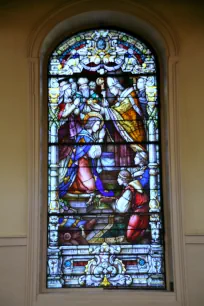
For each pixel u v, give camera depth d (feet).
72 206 19.63
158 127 20.33
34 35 20.10
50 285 18.93
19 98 19.52
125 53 21.18
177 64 19.85
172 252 18.58
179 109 19.43
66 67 21.01
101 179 19.88
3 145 19.08
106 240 19.35
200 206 18.65
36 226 18.60
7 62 19.81
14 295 17.95
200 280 18.06
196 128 19.27
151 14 20.36
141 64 21.02
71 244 19.30
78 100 20.63
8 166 18.95
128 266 19.11
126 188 19.77
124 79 20.89
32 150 19.10
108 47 21.26
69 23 20.84
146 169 19.94
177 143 19.17
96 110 20.56
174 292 18.21
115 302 18.10
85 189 19.77
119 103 20.63
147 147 20.13
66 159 20.03
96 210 19.61
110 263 19.13
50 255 19.19
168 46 20.02
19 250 18.33
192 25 20.22
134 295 18.26
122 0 20.43
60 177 19.86
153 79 20.83
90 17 20.84
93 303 18.10
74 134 20.29
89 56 21.17
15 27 20.17
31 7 20.43
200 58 19.88
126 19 20.80
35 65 19.83
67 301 18.10
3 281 18.06
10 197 18.74
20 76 19.70
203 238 18.35
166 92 20.07
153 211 19.54
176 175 18.89
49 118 20.42
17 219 18.58
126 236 19.36
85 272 19.07
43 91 20.61
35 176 18.93
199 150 19.10
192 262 18.21
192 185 18.83
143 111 20.52
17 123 19.29
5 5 20.36
